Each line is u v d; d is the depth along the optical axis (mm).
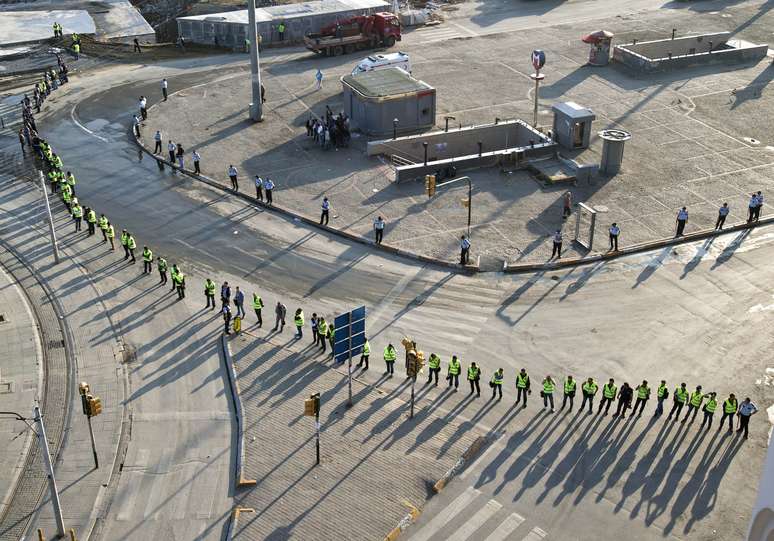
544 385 35312
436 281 45438
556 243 46906
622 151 56312
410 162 59656
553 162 57688
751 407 33750
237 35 82062
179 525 30188
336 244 49156
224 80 74875
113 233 49438
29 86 74062
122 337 40844
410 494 31359
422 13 90375
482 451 33562
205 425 35031
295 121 65938
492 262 47000
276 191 55062
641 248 48188
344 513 30531
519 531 29875
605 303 43281
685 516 30453
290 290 44719
